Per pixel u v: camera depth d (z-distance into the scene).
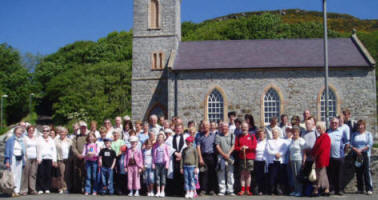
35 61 91.69
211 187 14.98
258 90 32.94
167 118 36.06
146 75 36.72
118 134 15.71
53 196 14.58
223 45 37.16
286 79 32.84
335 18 133.62
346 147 14.55
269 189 14.83
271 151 14.71
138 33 37.12
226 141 14.66
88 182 15.20
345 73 32.59
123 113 53.88
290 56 34.38
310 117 15.60
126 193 15.37
